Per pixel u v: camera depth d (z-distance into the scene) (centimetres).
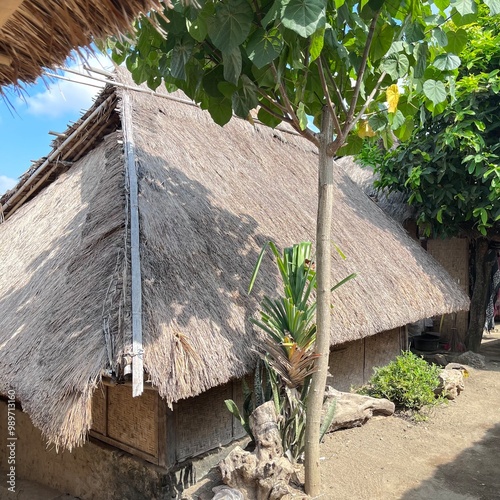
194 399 409
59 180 634
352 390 597
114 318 324
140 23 308
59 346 334
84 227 436
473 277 898
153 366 307
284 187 630
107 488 437
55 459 502
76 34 173
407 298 584
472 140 652
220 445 432
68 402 290
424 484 378
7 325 420
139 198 417
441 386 568
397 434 476
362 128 379
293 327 361
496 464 416
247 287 419
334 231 607
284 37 285
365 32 326
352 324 472
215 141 614
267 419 356
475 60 677
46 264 464
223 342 356
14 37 175
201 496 343
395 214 891
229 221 480
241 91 324
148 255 373
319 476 348
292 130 788
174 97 582
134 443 414
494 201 688
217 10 275
